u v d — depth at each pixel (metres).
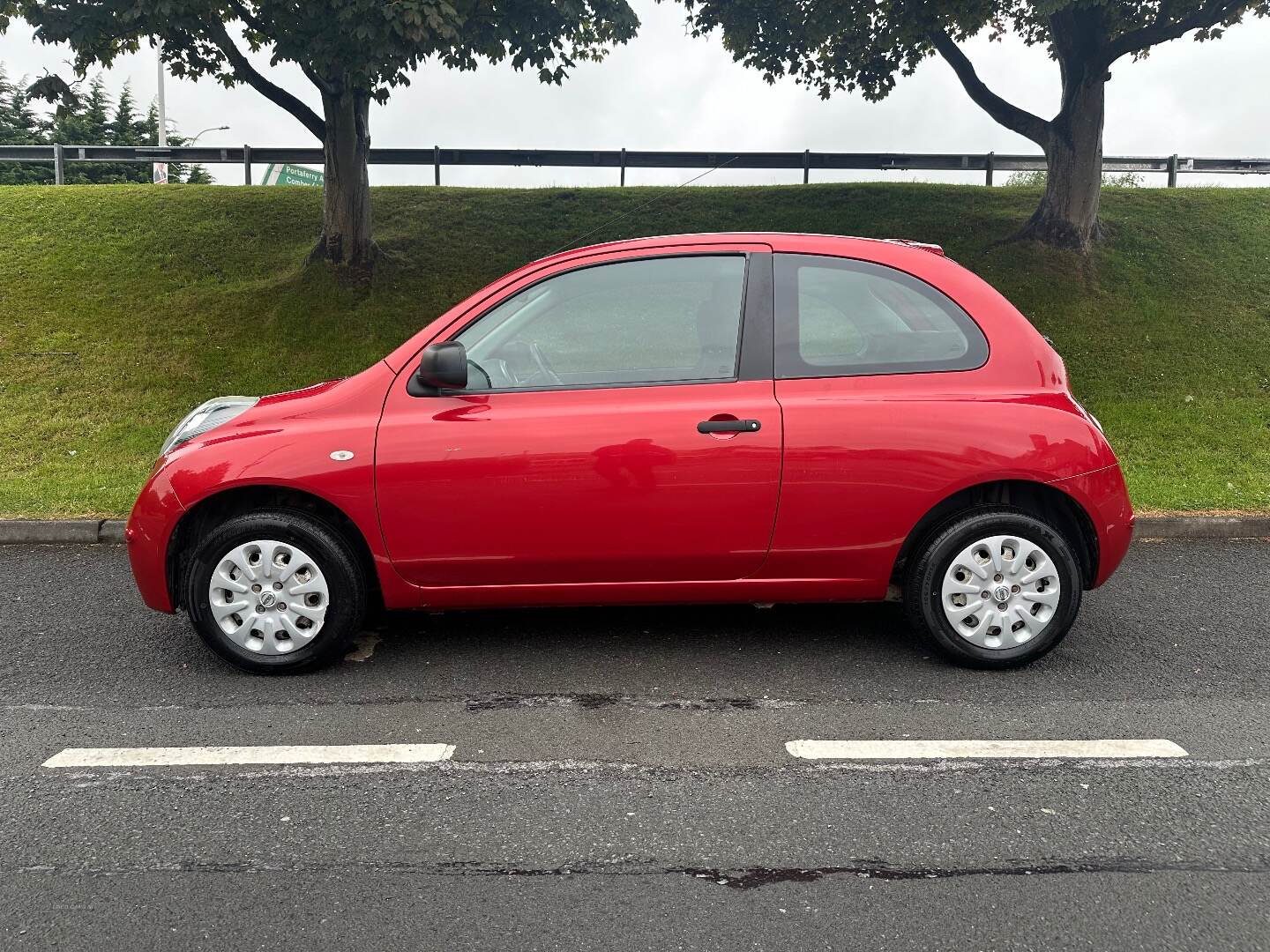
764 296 3.92
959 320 3.93
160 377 9.41
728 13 11.62
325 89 10.79
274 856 2.59
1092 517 3.87
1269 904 2.36
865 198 13.73
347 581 3.87
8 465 7.66
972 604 3.90
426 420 3.80
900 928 2.27
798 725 3.44
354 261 11.31
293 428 3.83
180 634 4.50
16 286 11.23
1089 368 9.78
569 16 9.34
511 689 3.78
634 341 3.90
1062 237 11.98
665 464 3.77
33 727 3.46
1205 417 8.66
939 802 2.88
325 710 3.60
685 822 2.77
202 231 12.70
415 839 2.68
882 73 12.72
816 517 3.82
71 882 2.47
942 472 3.80
